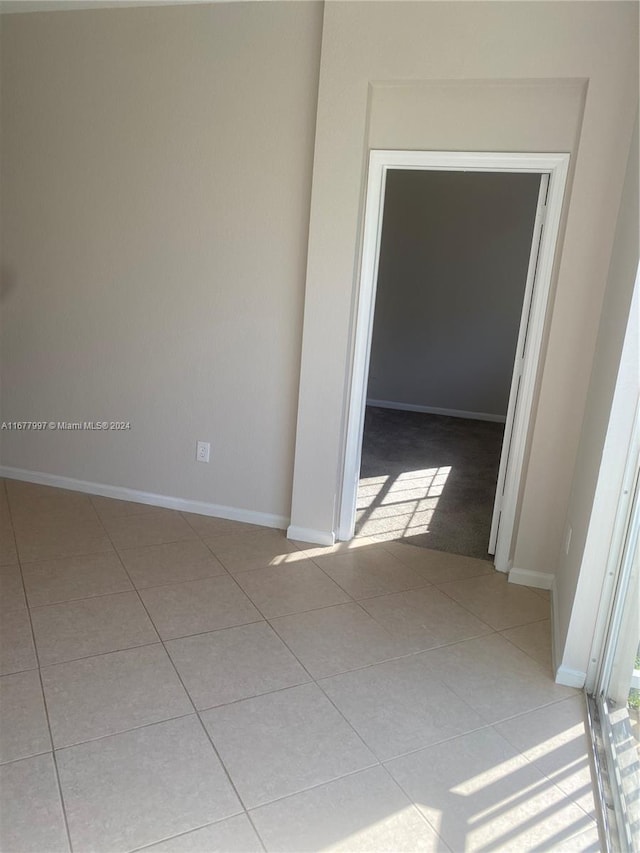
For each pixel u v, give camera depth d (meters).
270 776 1.69
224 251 3.17
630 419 1.96
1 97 3.35
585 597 2.11
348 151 2.79
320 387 3.05
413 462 4.91
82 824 1.50
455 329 6.61
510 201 6.16
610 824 1.59
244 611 2.53
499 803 1.65
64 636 2.28
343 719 1.93
